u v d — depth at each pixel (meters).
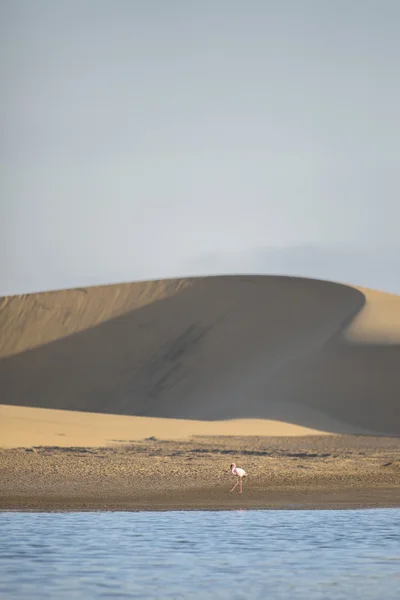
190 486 111.88
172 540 70.25
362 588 54.28
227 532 74.62
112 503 96.94
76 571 58.41
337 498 101.69
